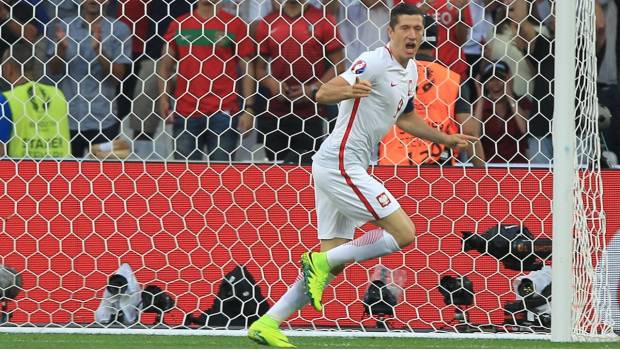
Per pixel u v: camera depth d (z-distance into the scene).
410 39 20.20
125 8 28.78
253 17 27.94
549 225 25.61
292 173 25.58
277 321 20.98
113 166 25.52
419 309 25.41
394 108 20.62
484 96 27.36
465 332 24.66
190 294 25.45
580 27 22.75
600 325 23.11
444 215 25.55
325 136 27.75
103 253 25.50
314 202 25.56
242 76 27.34
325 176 20.69
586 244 22.61
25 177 25.48
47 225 25.48
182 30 27.12
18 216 25.44
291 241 25.55
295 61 27.56
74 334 23.88
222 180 25.56
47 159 25.48
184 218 25.55
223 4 27.89
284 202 25.58
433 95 26.23
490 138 27.36
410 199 25.64
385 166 25.69
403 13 20.22
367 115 20.42
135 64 28.64
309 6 27.84
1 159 25.45
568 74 21.73
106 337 23.31
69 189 25.48
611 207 25.27
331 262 20.39
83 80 28.27
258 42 27.47
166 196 25.56
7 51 27.97
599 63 29.30
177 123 27.25
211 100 27.19
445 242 25.50
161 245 25.50
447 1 27.56
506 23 27.56
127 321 25.34
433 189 25.59
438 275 25.42
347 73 20.05
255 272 25.55
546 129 27.45
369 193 20.39
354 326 25.38
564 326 22.27
